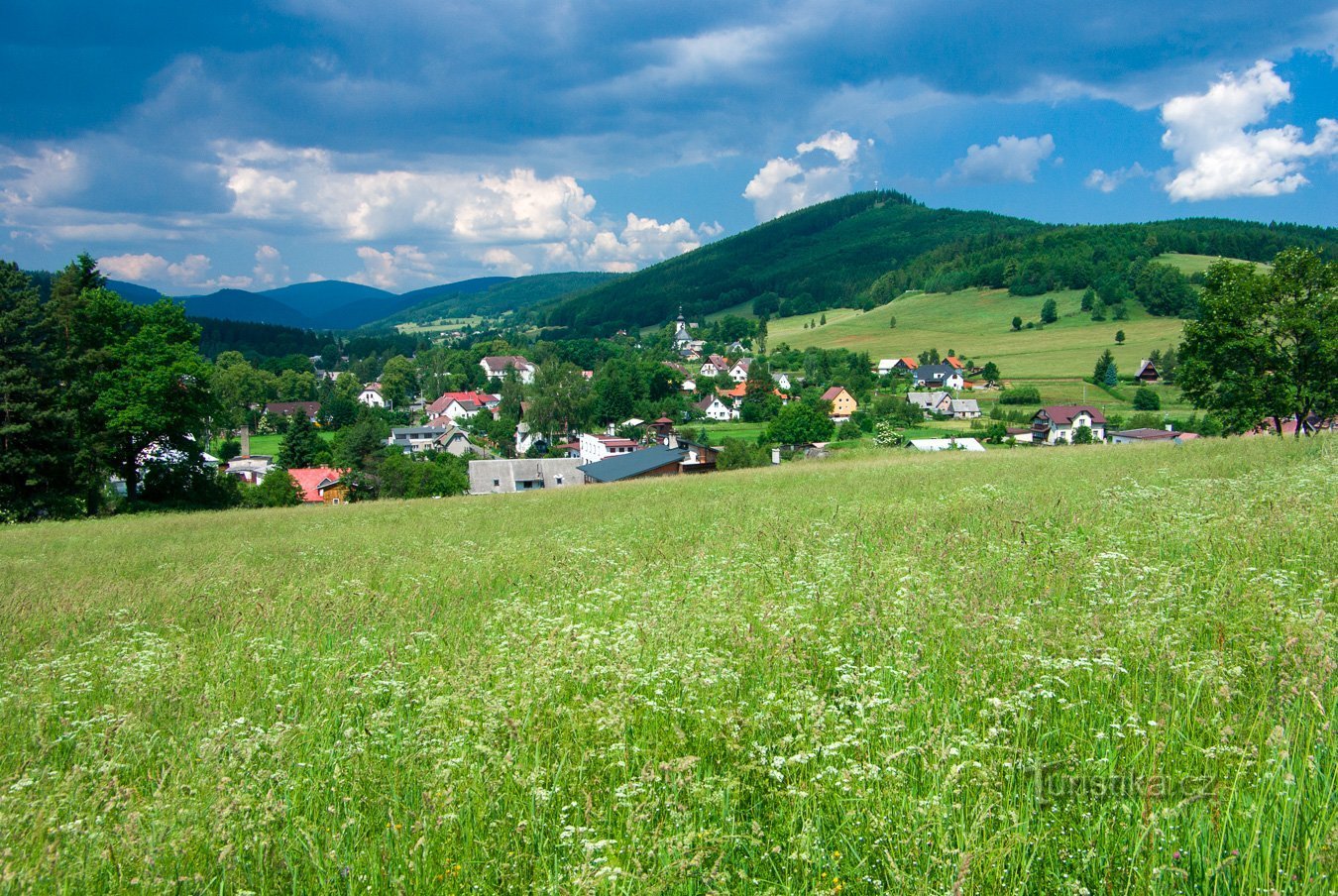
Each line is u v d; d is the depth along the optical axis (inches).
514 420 5152.6
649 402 5807.1
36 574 626.2
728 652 230.1
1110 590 255.3
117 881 141.8
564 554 479.5
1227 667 185.0
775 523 515.2
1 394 1413.6
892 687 196.4
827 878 130.3
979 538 375.2
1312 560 272.1
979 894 121.0
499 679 227.3
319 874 142.9
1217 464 633.0
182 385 1688.0
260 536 869.2
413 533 751.1
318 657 276.1
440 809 155.7
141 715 223.9
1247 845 125.7
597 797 160.2
